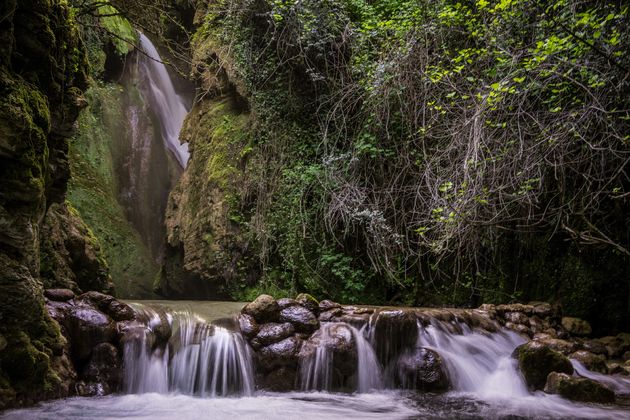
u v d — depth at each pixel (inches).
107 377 185.8
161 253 416.5
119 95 441.7
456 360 234.1
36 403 161.0
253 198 367.6
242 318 220.4
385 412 186.2
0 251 151.9
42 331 165.6
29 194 151.6
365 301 348.2
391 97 344.5
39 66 169.5
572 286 336.2
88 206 374.3
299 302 232.5
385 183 346.0
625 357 284.4
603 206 315.0
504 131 268.7
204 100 414.9
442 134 317.1
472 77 289.0
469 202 269.4
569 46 217.2
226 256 358.3
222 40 399.9
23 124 145.7
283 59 379.6
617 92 233.0
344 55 371.6
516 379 224.7
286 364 212.5
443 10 316.5
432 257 346.3
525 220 320.2
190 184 396.2
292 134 374.6
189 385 204.5
